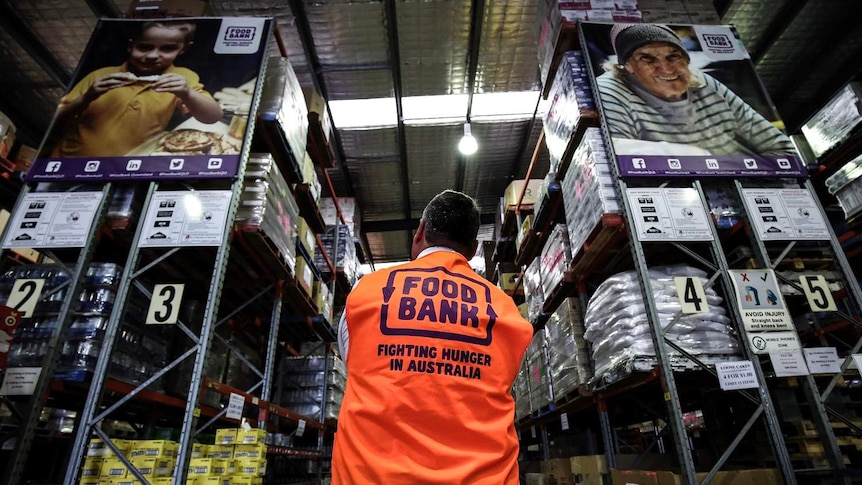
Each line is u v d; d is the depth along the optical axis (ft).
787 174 13.15
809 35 22.76
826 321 15.56
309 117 20.18
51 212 11.63
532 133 32.04
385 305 4.33
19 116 24.93
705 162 13.23
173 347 13.28
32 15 20.52
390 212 40.83
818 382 14.76
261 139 15.66
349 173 35.45
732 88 14.57
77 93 13.30
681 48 15.31
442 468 3.48
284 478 22.49
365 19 23.12
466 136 28.30
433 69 26.53
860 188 14.26
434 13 23.03
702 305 11.44
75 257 13.67
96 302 10.86
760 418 12.88
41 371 9.64
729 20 22.21
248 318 20.20
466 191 38.58
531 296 25.39
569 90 15.70
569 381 17.33
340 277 27.40
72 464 9.05
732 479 10.13
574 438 22.07
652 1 17.06
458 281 4.66
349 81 26.96
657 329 11.21
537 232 24.23
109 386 10.10
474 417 3.84
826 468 10.57
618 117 13.99
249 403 13.21
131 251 11.30
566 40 16.26
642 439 29.73
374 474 3.43
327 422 22.38
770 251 14.32
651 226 12.33
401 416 3.69
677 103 14.26
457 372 3.96
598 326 14.32
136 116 13.04
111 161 12.32
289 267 16.40
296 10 22.29
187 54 14.25
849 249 15.72
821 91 25.73
